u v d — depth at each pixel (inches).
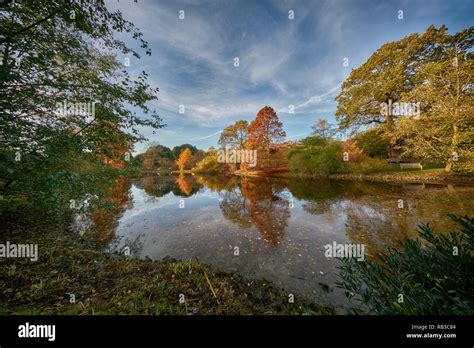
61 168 142.3
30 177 115.1
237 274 140.3
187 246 194.9
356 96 742.5
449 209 266.5
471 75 406.3
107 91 152.3
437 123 452.8
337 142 755.4
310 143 845.8
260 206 365.7
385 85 644.7
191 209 359.9
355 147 717.3
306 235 216.5
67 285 109.5
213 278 127.3
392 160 735.7
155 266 142.6
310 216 286.0
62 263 137.6
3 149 104.3
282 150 1063.0
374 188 461.4
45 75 130.6
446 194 349.4
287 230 234.4
